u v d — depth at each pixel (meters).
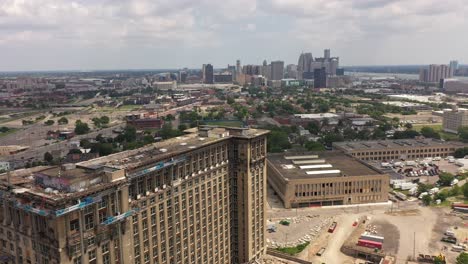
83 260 104.38
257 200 184.12
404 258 195.12
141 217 125.62
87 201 102.44
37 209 98.44
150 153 139.00
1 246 114.62
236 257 184.50
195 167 150.38
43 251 102.88
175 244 142.62
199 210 154.75
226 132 175.75
